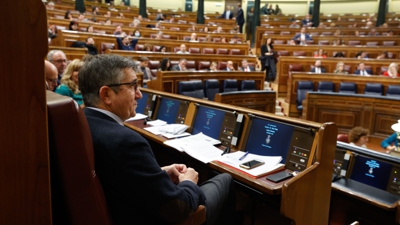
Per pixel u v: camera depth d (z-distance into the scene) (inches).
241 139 84.1
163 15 533.3
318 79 273.3
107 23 367.6
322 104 233.3
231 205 65.8
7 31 30.0
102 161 44.4
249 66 304.0
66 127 37.0
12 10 30.0
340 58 310.3
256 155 76.8
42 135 33.1
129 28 359.9
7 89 30.6
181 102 107.4
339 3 680.4
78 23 324.2
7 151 31.3
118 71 51.6
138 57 255.9
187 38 387.5
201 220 52.7
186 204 47.8
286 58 320.2
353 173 83.1
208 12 704.4
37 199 33.5
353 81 264.5
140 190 44.2
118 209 45.6
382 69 297.7
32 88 31.9
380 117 219.6
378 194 74.4
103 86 51.4
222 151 81.2
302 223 64.5
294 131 74.2
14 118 31.3
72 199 38.2
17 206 32.4
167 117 110.1
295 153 72.1
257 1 546.6
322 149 65.7
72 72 110.4
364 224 80.0
